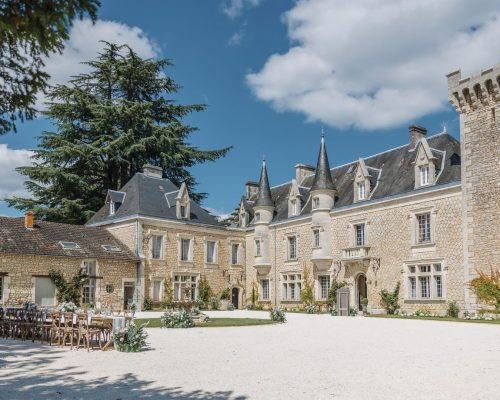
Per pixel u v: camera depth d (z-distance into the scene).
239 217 40.69
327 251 32.56
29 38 5.54
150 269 32.91
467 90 25.12
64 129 42.16
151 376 8.59
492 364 9.74
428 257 26.66
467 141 25.23
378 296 29.06
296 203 36.09
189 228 35.66
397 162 31.34
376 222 29.84
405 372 8.88
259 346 13.00
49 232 30.14
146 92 45.41
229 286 37.66
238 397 6.94
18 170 39.19
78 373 8.93
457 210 25.58
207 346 13.03
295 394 7.12
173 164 43.66
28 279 27.27
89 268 29.98
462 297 24.89
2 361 10.43
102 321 12.61
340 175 36.06
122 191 36.19
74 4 5.11
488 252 23.69
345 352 11.70
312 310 30.97
